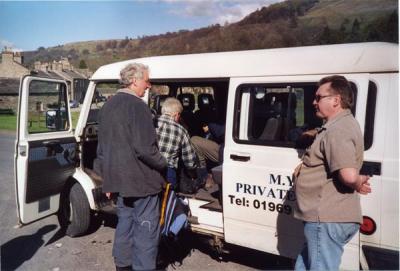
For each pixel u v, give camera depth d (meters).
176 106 3.99
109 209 4.61
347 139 2.35
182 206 3.73
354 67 3.02
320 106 2.55
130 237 3.51
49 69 55.75
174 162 3.97
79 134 4.88
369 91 2.97
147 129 3.17
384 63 2.92
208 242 4.01
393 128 2.85
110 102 3.32
